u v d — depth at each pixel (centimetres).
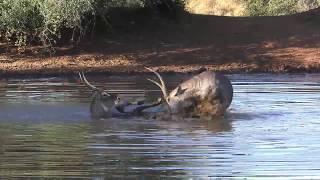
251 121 2238
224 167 1603
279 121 2231
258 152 1756
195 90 2311
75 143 1875
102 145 1847
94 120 2245
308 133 2014
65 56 4519
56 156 1712
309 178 1507
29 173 1543
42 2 4459
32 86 3253
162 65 4400
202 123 2208
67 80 3603
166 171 1569
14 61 4391
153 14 5375
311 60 4544
